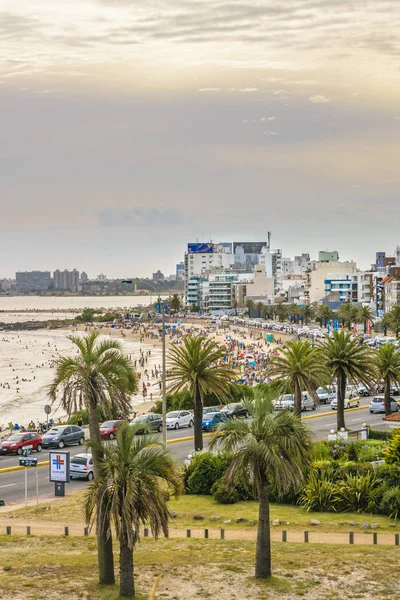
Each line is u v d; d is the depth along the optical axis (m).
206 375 72.62
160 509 38.12
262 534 40.59
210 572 41.34
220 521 53.00
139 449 39.41
